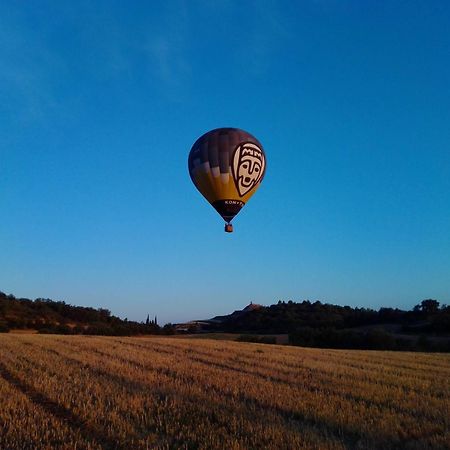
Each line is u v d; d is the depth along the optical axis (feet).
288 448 28.86
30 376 54.19
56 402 41.19
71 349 88.22
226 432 32.09
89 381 51.13
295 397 43.39
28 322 239.09
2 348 89.35
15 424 33.45
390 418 36.60
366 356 89.66
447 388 52.19
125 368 61.11
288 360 75.97
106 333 232.32
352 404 41.55
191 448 29.58
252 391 45.75
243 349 94.99
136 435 31.40
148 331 251.80
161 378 53.36
